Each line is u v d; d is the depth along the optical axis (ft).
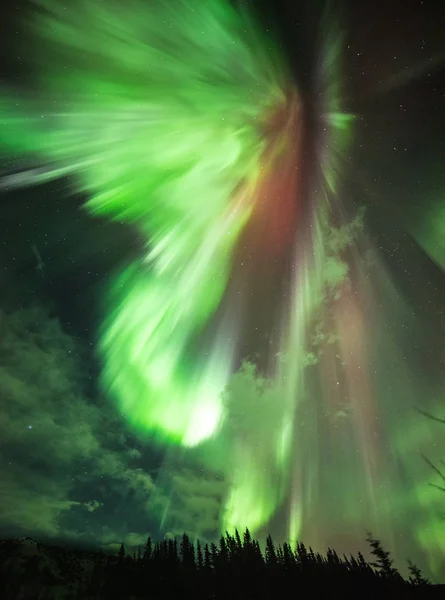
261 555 348.38
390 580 212.43
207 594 285.84
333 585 258.57
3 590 308.40
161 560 357.61
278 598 260.62
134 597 295.69
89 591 315.17
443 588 196.34
